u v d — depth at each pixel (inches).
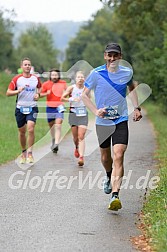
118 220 538.3
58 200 621.3
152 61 1945.1
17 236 479.2
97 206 594.6
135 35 2027.6
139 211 575.2
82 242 465.1
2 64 4584.2
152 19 1803.6
